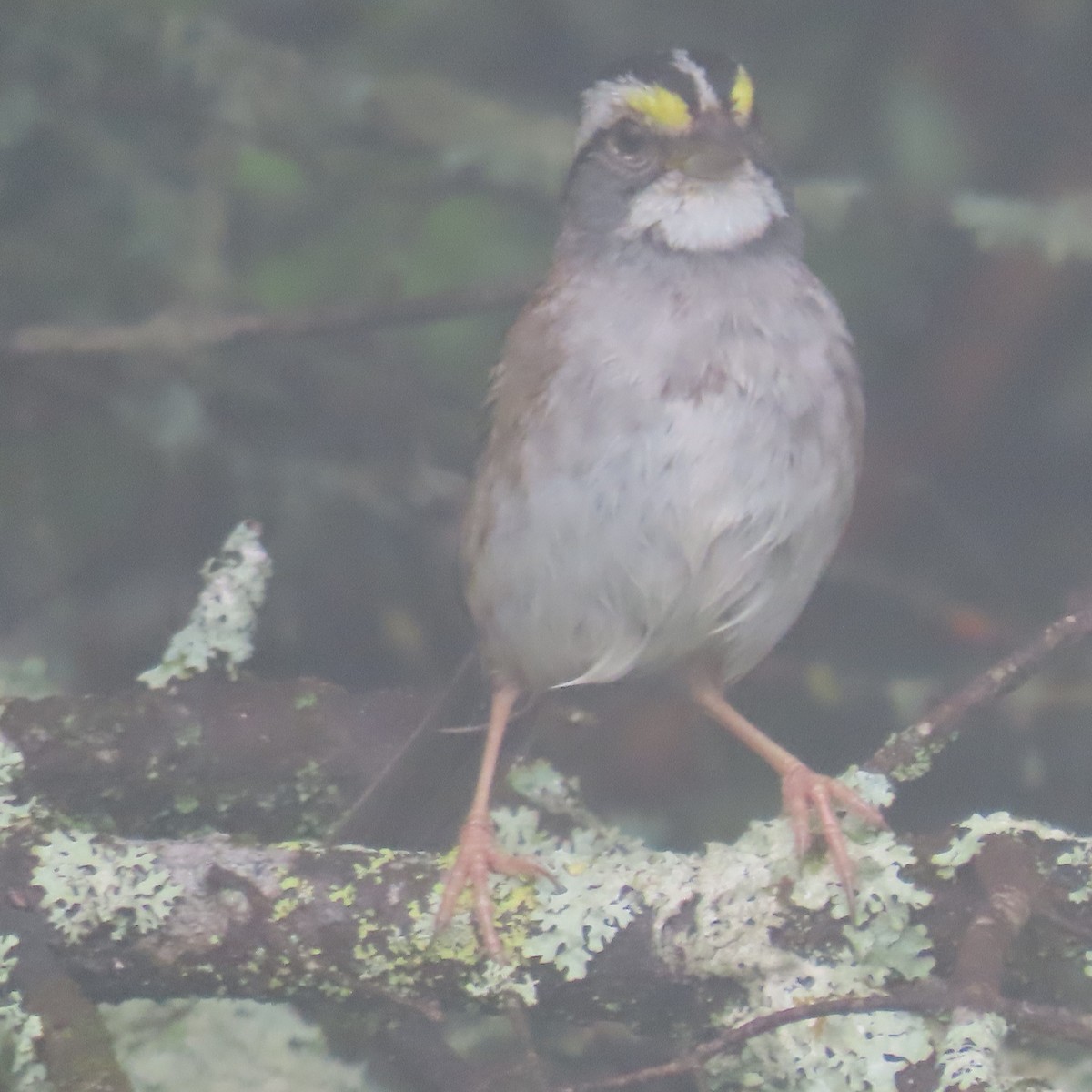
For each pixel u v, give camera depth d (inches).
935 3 221.1
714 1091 214.1
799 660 220.2
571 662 217.0
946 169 220.8
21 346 219.0
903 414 221.8
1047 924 214.1
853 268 220.5
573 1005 214.4
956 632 220.4
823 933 213.9
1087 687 219.3
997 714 219.0
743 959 213.9
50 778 216.2
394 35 221.5
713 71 217.5
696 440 216.1
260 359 220.8
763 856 214.2
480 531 217.0
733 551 216.4
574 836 216.1
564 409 216.2
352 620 220.2
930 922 213.9
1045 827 214.2
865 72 220.8
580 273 217.0
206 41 220.4
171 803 216.7
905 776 215.0
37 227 219.8
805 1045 213.8
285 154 220.4
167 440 219.6
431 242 219.6
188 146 220.5
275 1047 215.6
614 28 221.0
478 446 217.3
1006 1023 212.8
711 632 216.8
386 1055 215.6
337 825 216.7
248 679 217.0
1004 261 221.6
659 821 218.8
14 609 219.5
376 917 214.2
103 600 219.6
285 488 220.2
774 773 219.5
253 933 214.1
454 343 220.2
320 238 219.9
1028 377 221.8
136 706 216.5
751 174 217.0
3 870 214.1
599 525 216.2
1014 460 221.8
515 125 220.5
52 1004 213.5
